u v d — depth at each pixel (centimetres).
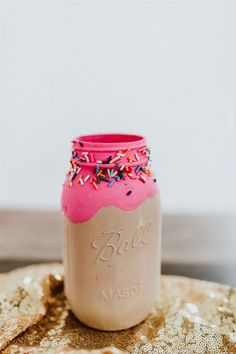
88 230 37
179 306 45
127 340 40
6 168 78
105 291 39
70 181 39
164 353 38
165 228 70
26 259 60
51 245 64
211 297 46
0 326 39
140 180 38
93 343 39
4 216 75
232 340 39
